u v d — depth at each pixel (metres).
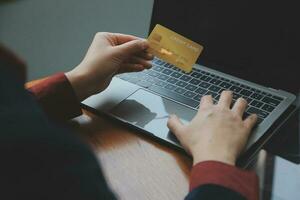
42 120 0.41
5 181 0.38
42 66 1.98
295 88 0.93
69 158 0.41
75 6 1.95
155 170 0.76
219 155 0.71
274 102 0.90
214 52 1.01
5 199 0.39
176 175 0.75
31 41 2.01
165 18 1.05
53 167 0.40
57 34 1.99
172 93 0.94
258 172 0.78
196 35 1.03
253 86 0.95
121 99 0.92
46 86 0.87
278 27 0.92
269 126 0.83
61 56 1.99
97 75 0.91
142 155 0.79
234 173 0.67
